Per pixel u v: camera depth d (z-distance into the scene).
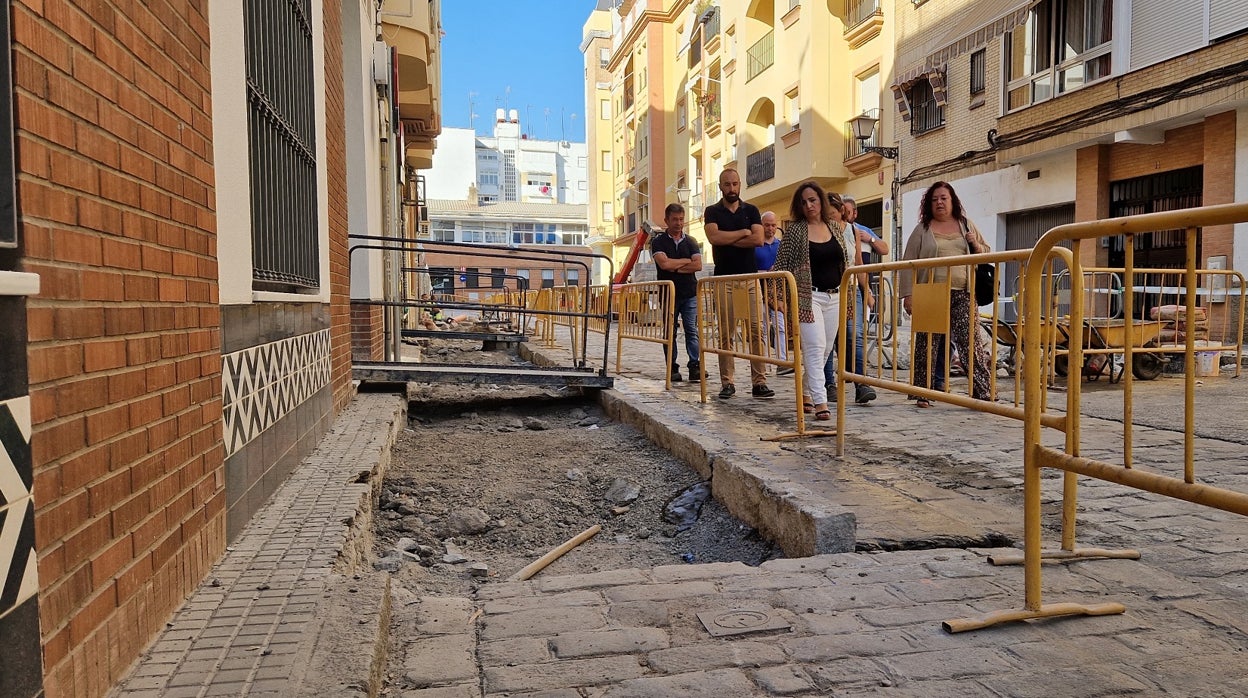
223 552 3.00
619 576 3.05
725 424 6.03
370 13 9.84
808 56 23.20
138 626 2.18
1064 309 10.78
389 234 11.62
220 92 3.09
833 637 2.51
